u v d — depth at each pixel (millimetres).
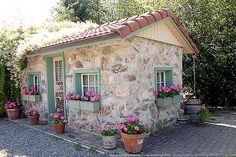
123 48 5805
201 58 11086
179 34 7750
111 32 5148
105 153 5199
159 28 6984
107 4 22766
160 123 7070
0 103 9617
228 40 10695
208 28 11062
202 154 5055
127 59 5773
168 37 7488
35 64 8859
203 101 11734
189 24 11367
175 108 8023
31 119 8000
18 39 9734
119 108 5898
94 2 23188
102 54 6234
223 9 11086
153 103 6738
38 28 10953
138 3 18234
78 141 6023
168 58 7570
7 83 9734
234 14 10906
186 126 7449
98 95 6324
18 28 10500
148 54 6551
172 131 6883
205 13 11273
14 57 9297
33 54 8023
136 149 5141
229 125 7551
